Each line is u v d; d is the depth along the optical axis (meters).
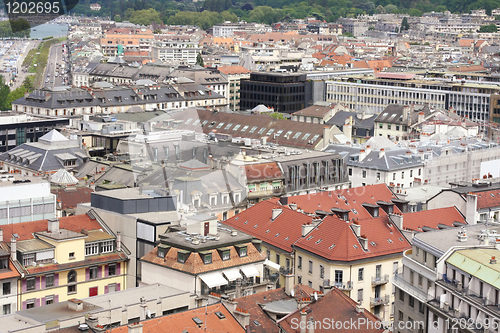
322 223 148.50
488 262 105.88
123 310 103.19
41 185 166.62
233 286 126.75
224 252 127.38
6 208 158.38
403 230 149.75
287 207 160.88
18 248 133.25
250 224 160.50
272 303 113.38
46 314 101.38
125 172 188.75
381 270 142.38
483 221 165.62
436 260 114.62
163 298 110.88
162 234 132.62
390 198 186.50
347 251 138.75
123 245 143.25
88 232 144.00
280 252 149.38
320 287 140.00
